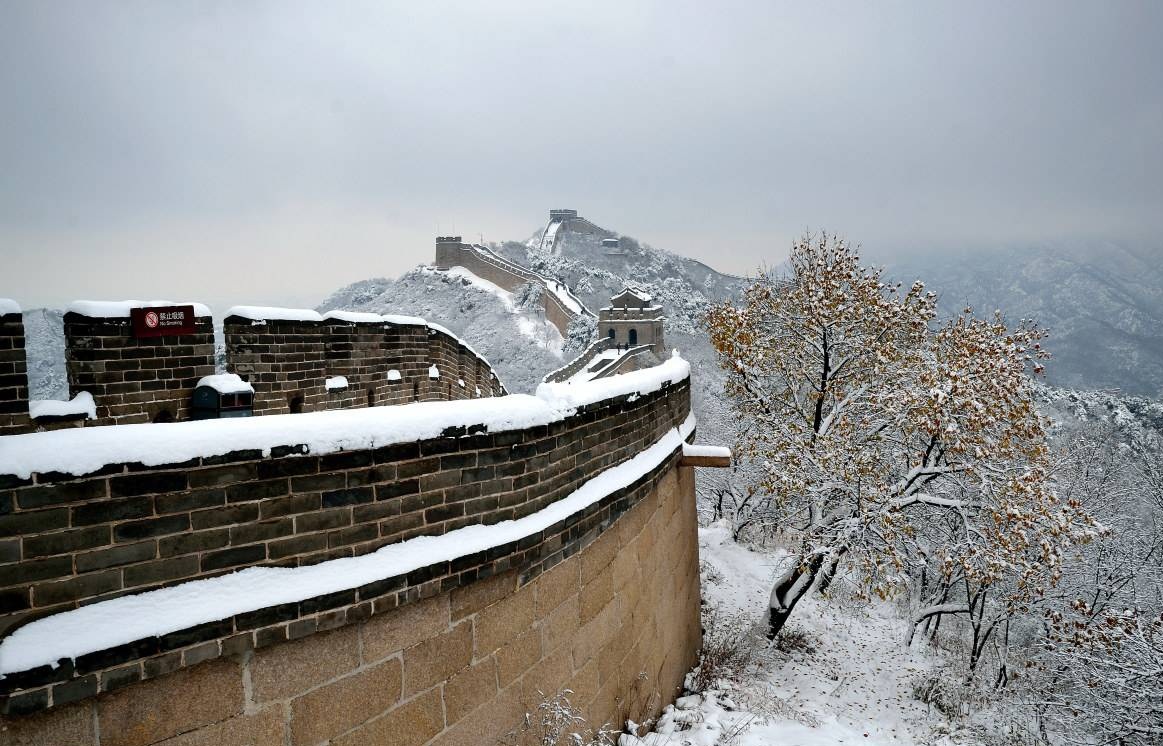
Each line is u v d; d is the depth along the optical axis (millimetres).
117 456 2758
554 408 4902
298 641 3330
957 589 20031
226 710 3100
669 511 8141
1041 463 13773
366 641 3605
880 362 14633
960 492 15586
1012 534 12570
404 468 3723
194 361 6625
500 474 4309
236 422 3127
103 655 2688
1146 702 13031
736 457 17531
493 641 4379
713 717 7531
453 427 3961
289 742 3309
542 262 150000
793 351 16703
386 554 3639
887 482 15453
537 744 4789
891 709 12133
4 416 4379
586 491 5398
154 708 2896
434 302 118000
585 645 5512
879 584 12922
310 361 8562
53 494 2629
